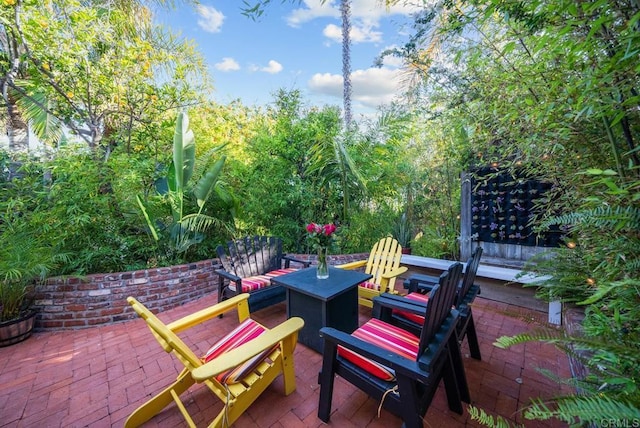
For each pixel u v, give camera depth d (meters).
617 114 1.02
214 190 3.99
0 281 2.62
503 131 2.11
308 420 1.72
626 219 0.95
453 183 4.27
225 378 1.61
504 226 3.66
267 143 4.46
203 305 3.58
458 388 1.81
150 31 4.50
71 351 2.54
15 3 2.95
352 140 4.75
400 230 4.95
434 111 3.58
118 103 3.92
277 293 3.19
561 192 2.02
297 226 4.54
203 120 5.34
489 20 1.73
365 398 1.90
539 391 1.92
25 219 3.02
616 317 1.03
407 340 1.79
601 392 0.86
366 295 3.21
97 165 3.40
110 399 1.94
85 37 3.42
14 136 4.52
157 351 2.54
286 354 1.89
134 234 3.69
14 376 2.18
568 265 1.94
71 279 3.00
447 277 1.43
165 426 1.69
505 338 1.00
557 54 1.28
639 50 0.82
